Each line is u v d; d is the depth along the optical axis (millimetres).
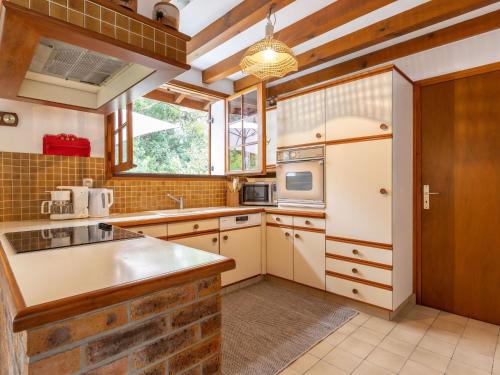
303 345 2000
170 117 3662
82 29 985
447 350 1947
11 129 2111
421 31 2523
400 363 1809
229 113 3604
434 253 2617
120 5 1076
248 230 3078
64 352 660
